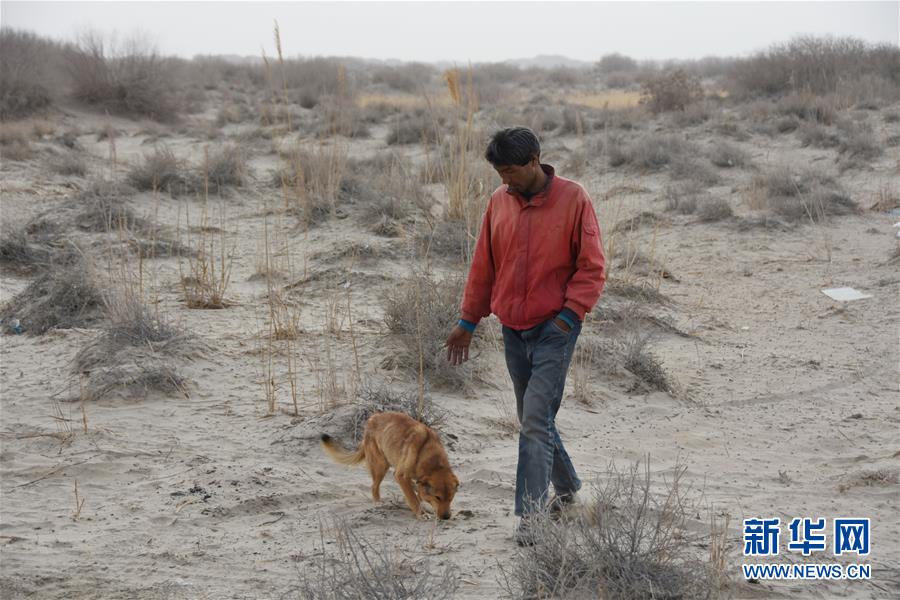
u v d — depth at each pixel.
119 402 6.43
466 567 4.17
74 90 29.73
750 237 13.44
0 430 5.93
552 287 4.33
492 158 4.22
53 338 7.88
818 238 13.27
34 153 19.50
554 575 3.82
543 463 4.30
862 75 28.52
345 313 8.86
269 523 4.75
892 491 5.25
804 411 6.81
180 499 4.98
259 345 7.72
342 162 15.87
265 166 19.12
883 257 11.95
